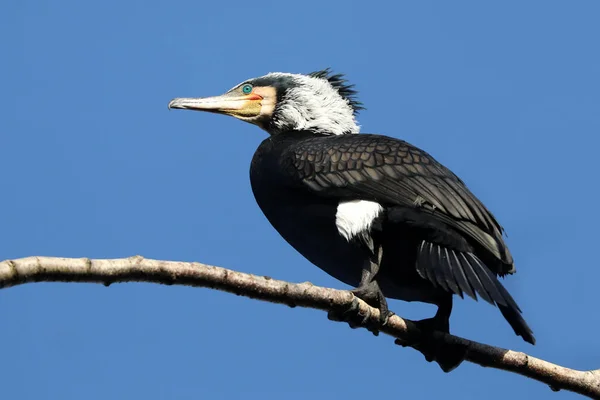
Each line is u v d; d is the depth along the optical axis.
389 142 12.40
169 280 8.44
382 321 10.73
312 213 12.24
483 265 10.95
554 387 10.42
